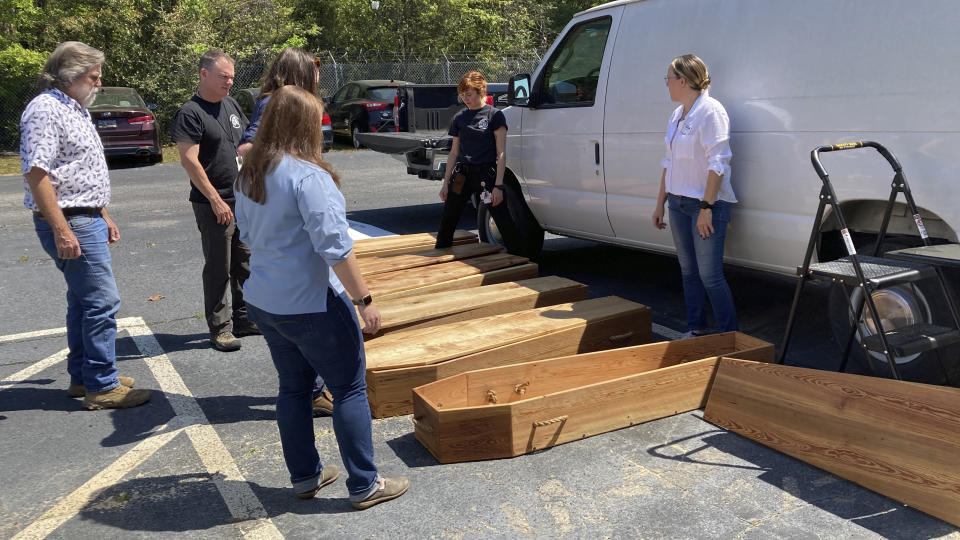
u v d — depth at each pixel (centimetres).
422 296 508
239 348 520
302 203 274
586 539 288
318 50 2712
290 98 283
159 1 2108
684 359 430
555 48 625
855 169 407
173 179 1447
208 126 478
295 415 313
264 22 2302
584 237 638
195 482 342
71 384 442
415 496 323
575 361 400
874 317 347
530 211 684
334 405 305
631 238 579
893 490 306
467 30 2820
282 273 285
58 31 1980
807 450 340
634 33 546
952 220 372
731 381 378
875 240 433
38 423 408
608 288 644
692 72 436
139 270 752
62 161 387
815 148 403
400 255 616
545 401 355
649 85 528
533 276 590
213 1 2227
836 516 297
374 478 315
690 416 393
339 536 296
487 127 605
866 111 400
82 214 398
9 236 938
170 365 492
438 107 1084
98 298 412
